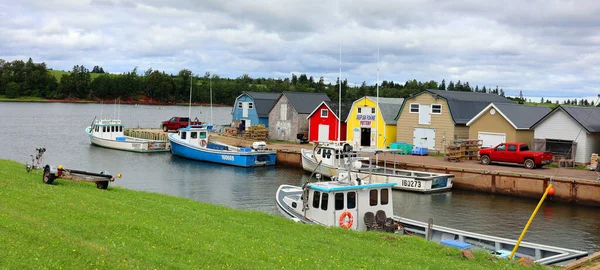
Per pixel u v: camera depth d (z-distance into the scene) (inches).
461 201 1242.0
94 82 6761.8
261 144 1866.4
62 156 1915.6
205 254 454.9
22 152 1955.0
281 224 680.4
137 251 437.7
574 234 957.2
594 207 1173.7
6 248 398.3
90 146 2241.6
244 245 511.2
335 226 691.4
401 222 772.0
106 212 601.9
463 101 1891.0
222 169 1717.5
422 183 1328.7
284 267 446.9
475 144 1660.9
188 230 553.0
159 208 703.1
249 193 1293.1
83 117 4047.7
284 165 1819.6
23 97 6343.5
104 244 449.7
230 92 6619.1
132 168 1692.9
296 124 2267.5
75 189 796.6
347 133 2118.6
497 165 1517.0
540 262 578.9
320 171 1569.9
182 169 1697.8
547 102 3567.9
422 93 1900.8
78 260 393.7
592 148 1520.7
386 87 5383.9
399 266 491.8
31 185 764.6
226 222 648.4
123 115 4552.2
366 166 1545.3
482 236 695.1
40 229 464.8
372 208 753.0
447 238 725.9
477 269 504.1
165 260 421.1
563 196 1217.4
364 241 604.7
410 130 1939.0
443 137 1849.2
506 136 1673.2
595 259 578.9
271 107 2397.9
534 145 1590.8
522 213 1118.4
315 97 2385.6
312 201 754.2
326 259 493.7
